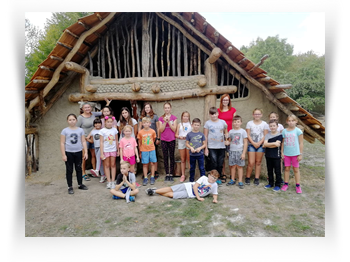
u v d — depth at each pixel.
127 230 3.08
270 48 21.61
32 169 5.92
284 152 4.47
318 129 5.32
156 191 4.29
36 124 5.95
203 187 4.03
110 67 6.06
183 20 5.39
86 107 5.33
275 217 3.38
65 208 3.83
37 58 14.27
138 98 5.78
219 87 5.47
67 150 4.53
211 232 2.98
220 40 5.07
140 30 6.72
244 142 4.70
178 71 5.86
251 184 4.92
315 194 4.30
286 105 5.22
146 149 5.00
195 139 4.76
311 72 16.03
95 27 5.29
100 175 5.89
